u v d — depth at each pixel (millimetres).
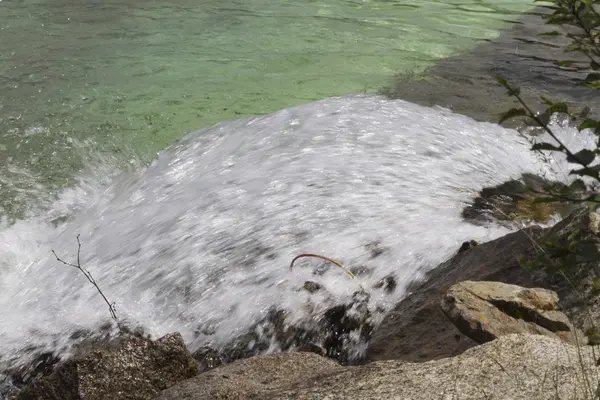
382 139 6523
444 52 9484
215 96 8086
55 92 8242
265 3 11688
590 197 2039
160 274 5113
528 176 6059
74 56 9344
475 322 3373
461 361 2949
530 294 3504
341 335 4516
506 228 5207
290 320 4582
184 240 5367
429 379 2855
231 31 10273
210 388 3271
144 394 3881
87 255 5551
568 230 3975
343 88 8234
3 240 5762
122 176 6598
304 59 9195
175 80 8539
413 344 3971
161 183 6277
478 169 6125
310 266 4906
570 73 8656
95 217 6031
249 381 3336
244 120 7109
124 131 7332
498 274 4176
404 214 5410
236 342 4555
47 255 5676
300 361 3506
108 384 3838
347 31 10297
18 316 4980
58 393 3814
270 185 5852
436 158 6254
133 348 3982
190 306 4828
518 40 10008
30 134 7289
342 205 5523
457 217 5406
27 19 10867
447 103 7688
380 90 8125
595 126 1976
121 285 5125
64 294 5148
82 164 6797
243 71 8797
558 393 2688
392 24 10672
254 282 4855
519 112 2029
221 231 5371
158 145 7031
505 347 3002
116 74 8742
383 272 4855
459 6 11656
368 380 2906
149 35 10133
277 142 6566
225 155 6496
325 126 6770
